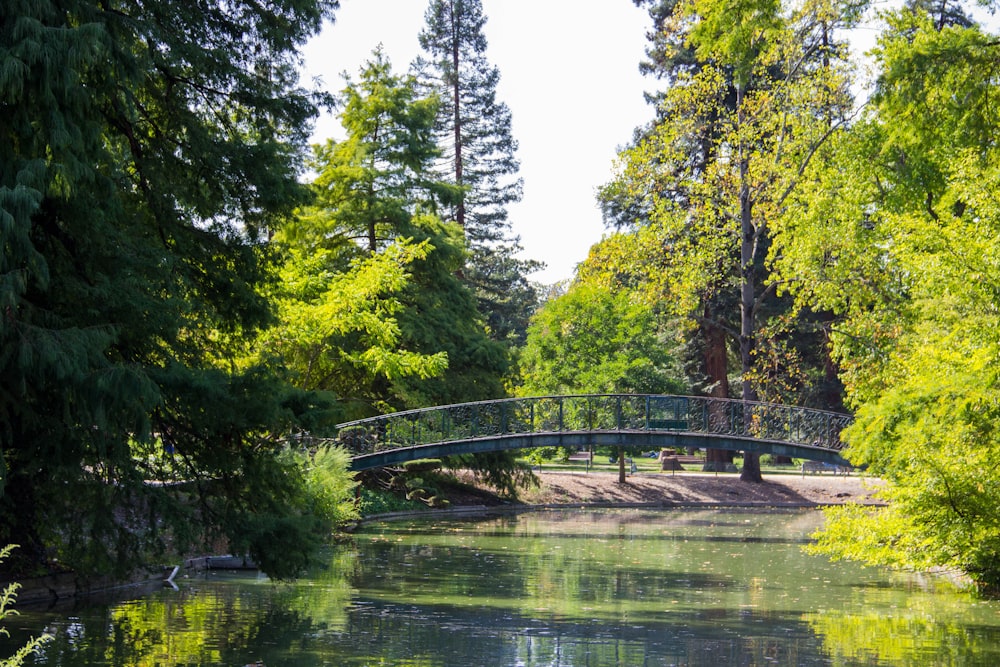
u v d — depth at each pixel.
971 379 17.08
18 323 10.85
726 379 49.09
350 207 34.62
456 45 58.91
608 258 39.97
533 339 44.41
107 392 11.42
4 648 11.55
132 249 12.88
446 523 31.45
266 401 14.27
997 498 17.55
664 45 48.34
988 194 17.17
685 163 39.56
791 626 14.27
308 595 16.16
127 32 13.01
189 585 16.92
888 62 18.94
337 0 15.48
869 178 30.39
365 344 32.28
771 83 36.09
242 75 14.77
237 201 15.39
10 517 13.74
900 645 12.94
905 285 30.22
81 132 11.39
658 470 53.59
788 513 37.59
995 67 17.41
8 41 10.78
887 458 18.78
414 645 12.37
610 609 15.53
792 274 35.00
